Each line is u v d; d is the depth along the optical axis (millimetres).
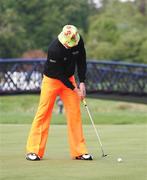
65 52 20000
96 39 168750
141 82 86375
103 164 19016
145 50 157000
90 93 86188
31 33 186875
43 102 20266
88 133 31312
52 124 40312
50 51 20062
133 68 86375
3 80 84250
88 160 20000
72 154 20266
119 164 19000
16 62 84125
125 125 39562
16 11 182250
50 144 25531
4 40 167000
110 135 29984
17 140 26859
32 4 187125
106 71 86000
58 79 20156
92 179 16234
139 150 23094
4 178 16281
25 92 84375
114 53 158875
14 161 19625
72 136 20297
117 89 86062
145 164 19000
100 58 159375
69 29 20000
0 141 26422
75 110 20328
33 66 84438
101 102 101875
